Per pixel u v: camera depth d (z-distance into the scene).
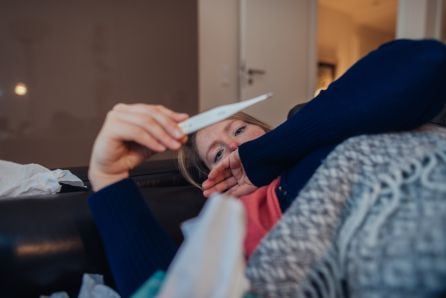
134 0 2.25
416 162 0.39
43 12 1.93
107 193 0.52
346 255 0.38
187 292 0.29
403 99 0.44
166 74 2.42
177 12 2.44
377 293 0.33
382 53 0.51
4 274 0.59
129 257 0.48
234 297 0.30
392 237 0.34
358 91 0.49
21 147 1.91
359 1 4.43
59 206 0.68
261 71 2.94
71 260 0.64
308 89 3.29
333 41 4.71
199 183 0.97
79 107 2.09
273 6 2.97
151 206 0.80
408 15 3.12
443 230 0.32
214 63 2.82
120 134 0.50
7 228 0.61
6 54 1.84
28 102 1.92
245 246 0.50
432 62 0.43
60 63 2.01
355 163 0.43
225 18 2.86
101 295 0.62
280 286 0.38
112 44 2.19
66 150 2.06
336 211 0.41
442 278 0.30
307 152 0.57
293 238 0.40
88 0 2.08
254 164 0.64
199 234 0.30
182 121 0.50
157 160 1.17
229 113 0.48
